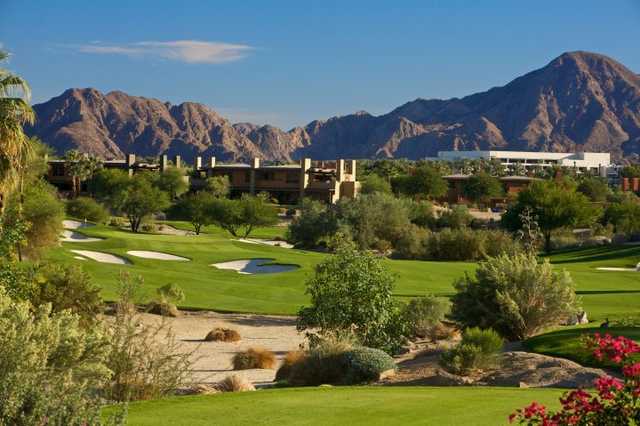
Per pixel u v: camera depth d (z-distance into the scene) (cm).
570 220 8175
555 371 1744
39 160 4791
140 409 1244
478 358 1847
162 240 6512
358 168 19075
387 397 1373
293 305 4131
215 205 9675
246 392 1431
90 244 6138
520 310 2500
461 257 7506
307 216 8469
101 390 1385
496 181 14788
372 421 1157
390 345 2422
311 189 13762
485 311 2533
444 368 1878
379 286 2442
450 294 4453
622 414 763
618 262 6675
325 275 2494
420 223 10269
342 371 1878
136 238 6538
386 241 8131
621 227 10031
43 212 4597
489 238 7538
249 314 3847
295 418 1181
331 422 1154
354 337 2258
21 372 952
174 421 1154
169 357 1523
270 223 9769
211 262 5875
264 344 3019
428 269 5450
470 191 14675
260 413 1215
